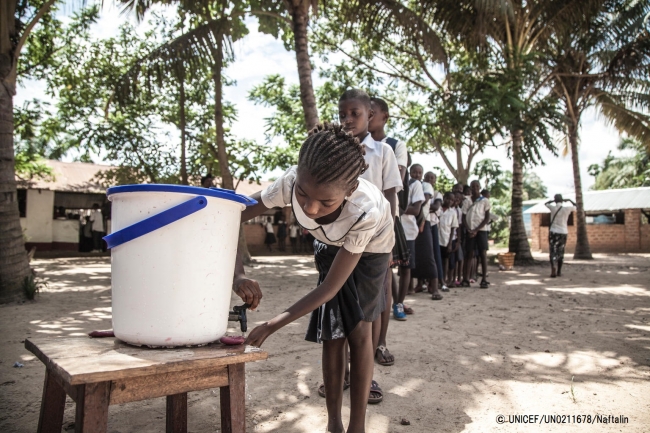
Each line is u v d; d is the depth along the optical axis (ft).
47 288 22.35
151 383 4.30
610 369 9.80
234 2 27.30
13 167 19.30
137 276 4.59
